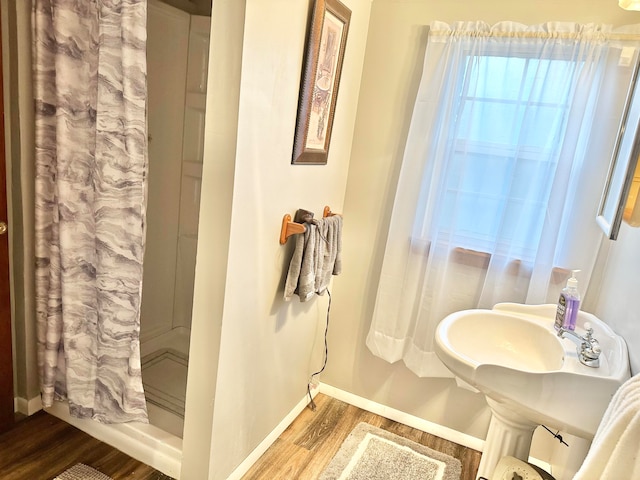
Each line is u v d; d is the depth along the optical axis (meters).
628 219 1.19
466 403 2.24
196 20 2.43
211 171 1.46
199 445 1.68
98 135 1.62
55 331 1.89
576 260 1.90
